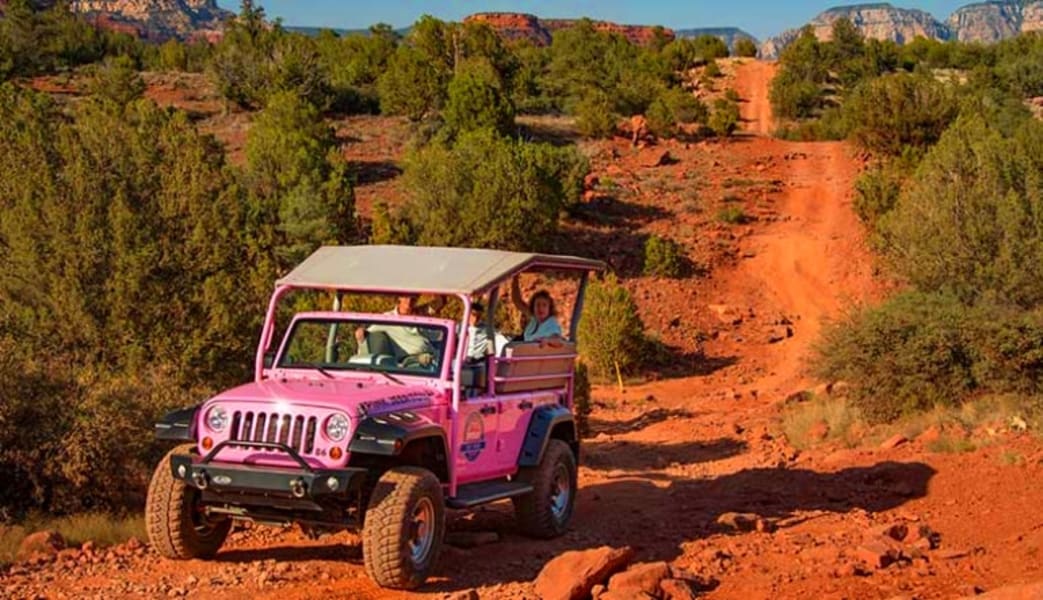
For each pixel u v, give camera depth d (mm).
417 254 10352
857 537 10906
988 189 24000
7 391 11586
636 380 34938
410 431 8812
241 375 18172
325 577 9188
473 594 8125
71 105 61250
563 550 10523
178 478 8820
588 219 48188
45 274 17875
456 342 9828
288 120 52500
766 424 22297
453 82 58906
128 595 8523
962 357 19703
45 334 17391
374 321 10031
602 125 62375
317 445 8641
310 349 10156
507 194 40562
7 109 22266
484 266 10078
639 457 19516
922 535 10945
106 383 13242
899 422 19531
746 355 38531
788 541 10812
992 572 9383
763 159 58938
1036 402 18156
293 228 36656
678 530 11594
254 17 83875
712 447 20266
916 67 102062
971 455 15023
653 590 8359
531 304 11672
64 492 11781
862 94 60906
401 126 61344
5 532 10289
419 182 41375
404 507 8602
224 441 8766
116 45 96188
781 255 46094
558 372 11664
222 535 9820
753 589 8867
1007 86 85625
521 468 10922
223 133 57750
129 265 17500
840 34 106062
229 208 19203
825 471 15344
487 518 12172
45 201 18016
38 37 85562
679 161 58844
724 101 71812
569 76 87188
